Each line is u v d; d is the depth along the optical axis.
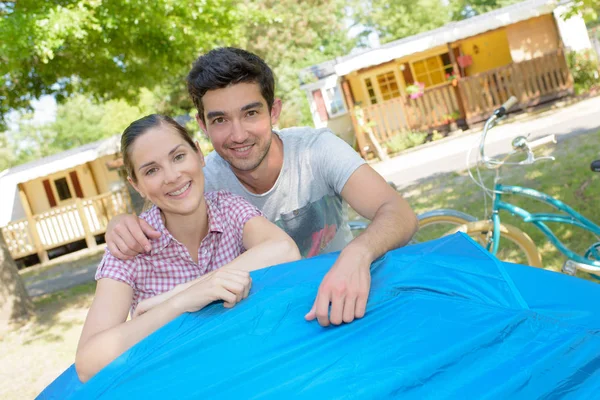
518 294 1.48
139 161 1.87
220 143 2.26
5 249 9.21
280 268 1.76
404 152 17.66
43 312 9.31
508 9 20.31
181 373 1.37
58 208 18.33
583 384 1.12
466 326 1.32
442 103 18.23
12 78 10.52
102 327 1.79
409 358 1.25
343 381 1.22
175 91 27.34
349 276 1.51
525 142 3.63
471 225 3.87
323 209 2.53
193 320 1.58
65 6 8.41
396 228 1.90
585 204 6.37
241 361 1.36
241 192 2.51
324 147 2.38
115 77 11.29
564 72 17.36
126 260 1.93
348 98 18.64
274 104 2.41
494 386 1.14
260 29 28.61
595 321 1.31
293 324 1.46
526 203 7.08
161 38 9.62
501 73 17.70
